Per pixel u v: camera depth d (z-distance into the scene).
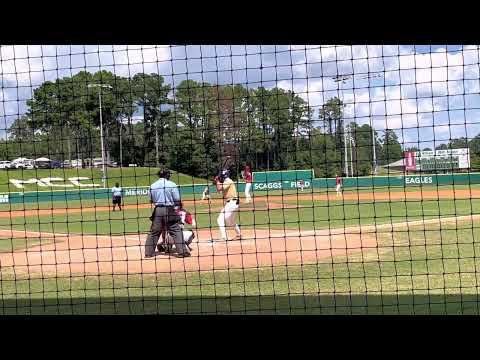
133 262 9.61
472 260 8.58
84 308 5.49
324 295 5.99
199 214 20.58
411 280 6.87
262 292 6.49
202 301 5.98
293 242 11.69
